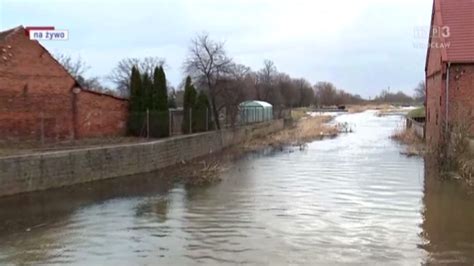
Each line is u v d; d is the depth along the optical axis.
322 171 21.22
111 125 25.44
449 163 20.06
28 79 21.83
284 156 27.08
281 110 51.97
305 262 9.38
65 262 9.52
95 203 14.92
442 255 9.77
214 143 29.42
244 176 20.06
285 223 12.34
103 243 10.75
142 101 26.19
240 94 37.75
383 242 10.66
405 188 16.91
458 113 24.02
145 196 15.98
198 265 9.27
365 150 29.64
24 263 9.48
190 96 28.91
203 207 14.27
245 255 9.83
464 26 25.89
